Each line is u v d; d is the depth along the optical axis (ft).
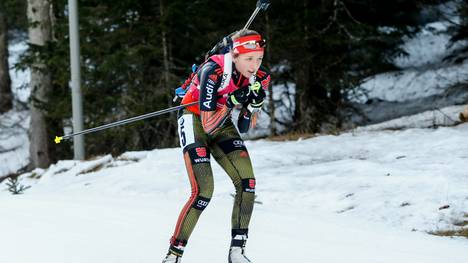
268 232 31.37
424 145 50.67
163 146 82.23
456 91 98.63
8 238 29.25
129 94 79.15
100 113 80.02
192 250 27.58
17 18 118.32
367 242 29.76
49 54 83.61
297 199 39.81
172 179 49.62
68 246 27.76
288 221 34.17
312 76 82.84
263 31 80.64
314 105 82.84
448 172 40.45
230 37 22.98
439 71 110.83
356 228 32.76
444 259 26.66
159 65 83.15
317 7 80.59
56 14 94.53
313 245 28.78
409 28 104.27
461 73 104.37
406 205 35.91
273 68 83.51
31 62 87.10
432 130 58.59
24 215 35.09
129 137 80.23
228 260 23.57
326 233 31.53
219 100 23.11
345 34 81.35
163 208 37.83
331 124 81.87
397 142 53.83
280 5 79.51
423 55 120.26
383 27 92.17
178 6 75.05
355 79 83.51
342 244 29.19
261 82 23.70
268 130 96.58
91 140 81.15
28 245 27.96
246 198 23.22
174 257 23.13
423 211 34.68
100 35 79.10
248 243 29.09
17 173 98.99
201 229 31.83
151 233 30.63
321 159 51.39
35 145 94.38
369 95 111.14
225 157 23.75
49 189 54.24
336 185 41.19
